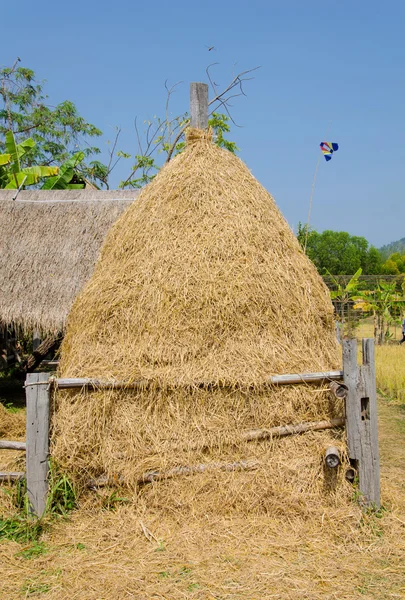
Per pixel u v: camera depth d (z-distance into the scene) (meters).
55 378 4.41
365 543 4.06
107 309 4.83
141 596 3.36
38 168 14.64
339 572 3.66
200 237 4.96
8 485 4.62
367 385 4.50
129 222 5.30
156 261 4.91
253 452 4.42
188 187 5.20
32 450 4.30
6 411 7.88
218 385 4.44
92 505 4.38
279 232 5.22
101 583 3.51
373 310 20.88
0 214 10.37
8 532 4.13
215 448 4.40
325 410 4.63
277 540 4.04
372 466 4.47
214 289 4.72
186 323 4.64
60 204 10.60
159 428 4.43
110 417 4.46
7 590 3.44
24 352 14.71
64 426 4.42
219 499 4.30
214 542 4.00
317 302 5.10
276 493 4.31
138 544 3.98
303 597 3.37
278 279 4.91
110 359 4.63
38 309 8.88
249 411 4.47
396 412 9.18
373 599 3.35
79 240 9.83
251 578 3.57
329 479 4.44
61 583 3.51
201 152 5.45
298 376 4.51
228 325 4.65
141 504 4.35
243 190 5.28
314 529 4.18
